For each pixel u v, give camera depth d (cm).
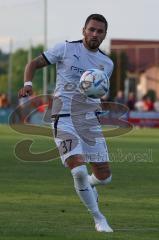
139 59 12238
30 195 2308
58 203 2141
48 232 1659
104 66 1800
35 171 3023
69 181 2691
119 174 2927
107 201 2203
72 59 1777
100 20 1761
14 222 1808
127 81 9412
